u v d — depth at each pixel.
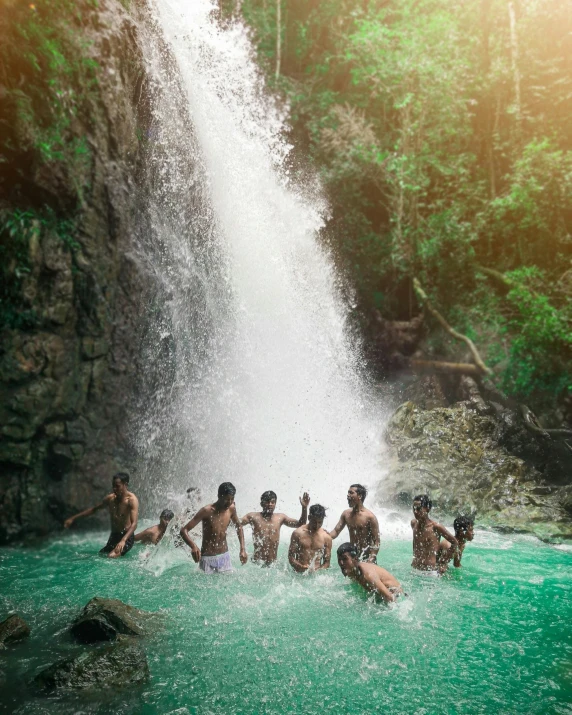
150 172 11.66
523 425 13.40
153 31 12.16
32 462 9.52
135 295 10.95
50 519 9.73
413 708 4.31
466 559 8.41
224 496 7.41
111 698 4.36
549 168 14.32
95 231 10.26
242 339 13.68
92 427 10.25
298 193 16.69
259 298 14.29
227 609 6.15
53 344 9.66
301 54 18.00
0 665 4.82
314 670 4.85
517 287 14.36
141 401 11.16
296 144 17.19
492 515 11.09
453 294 16.30
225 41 15.60
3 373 9.12
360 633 5.59
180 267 12.23
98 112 10.31
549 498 11.45
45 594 6.62
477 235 15.47
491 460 12.61
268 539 7.67
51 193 9.62
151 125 11.79
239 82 15.70
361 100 17.23
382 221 18.09
